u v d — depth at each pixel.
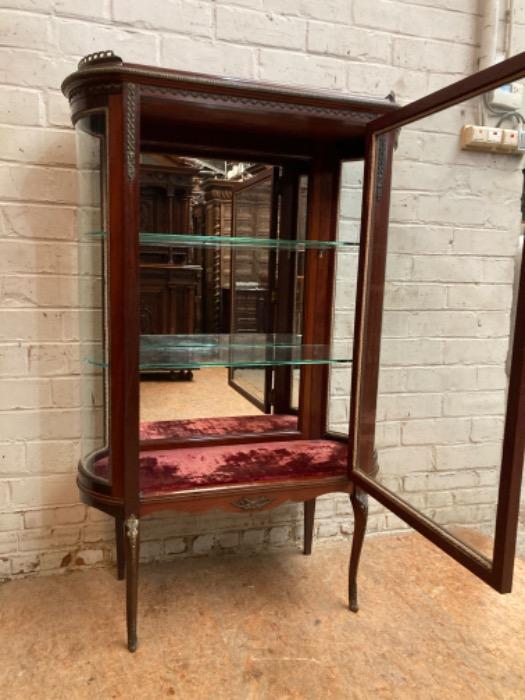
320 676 1.31
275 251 1.65
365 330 1.44
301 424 1.68
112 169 1.17
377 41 1.72
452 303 1.57
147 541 1.78
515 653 1.42
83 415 1.52
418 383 1.53
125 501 1.28
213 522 1.84
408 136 1.50
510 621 1.54
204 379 1.60
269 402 1.68
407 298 1.53
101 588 1.64
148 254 1.53
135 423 1.26
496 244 1.47
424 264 1.56
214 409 1.62
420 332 1.53
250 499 1.38
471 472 1.25
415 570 1.80
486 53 1.79
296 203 1.65
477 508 1.15
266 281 1.66
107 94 1.15
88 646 1.39
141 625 1.48
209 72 1.59
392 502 1.33
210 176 1.56
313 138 1.56
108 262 1.22
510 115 1.41
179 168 1.53
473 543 1.10
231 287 1.62
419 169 1.53
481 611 1.59
